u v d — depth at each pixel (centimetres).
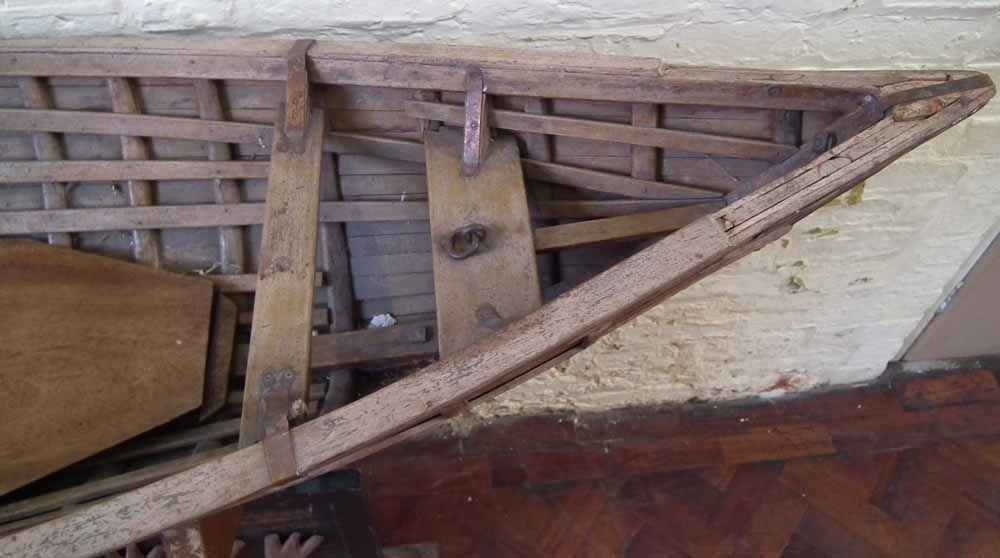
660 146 122
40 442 119
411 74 120
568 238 121
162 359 129
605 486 201
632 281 94
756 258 174
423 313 147
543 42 136
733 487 200
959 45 139
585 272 138
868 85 107
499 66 117
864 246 175
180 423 133
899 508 196
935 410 215
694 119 121
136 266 133
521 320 94
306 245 107
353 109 127
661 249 96
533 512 195
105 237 136
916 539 190
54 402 122
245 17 128
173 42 122
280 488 93
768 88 112
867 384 221
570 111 123
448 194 116
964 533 191
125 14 126
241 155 133
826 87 109
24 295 124
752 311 189
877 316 196
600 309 93
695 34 136
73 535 89
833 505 196
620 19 133
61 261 129
